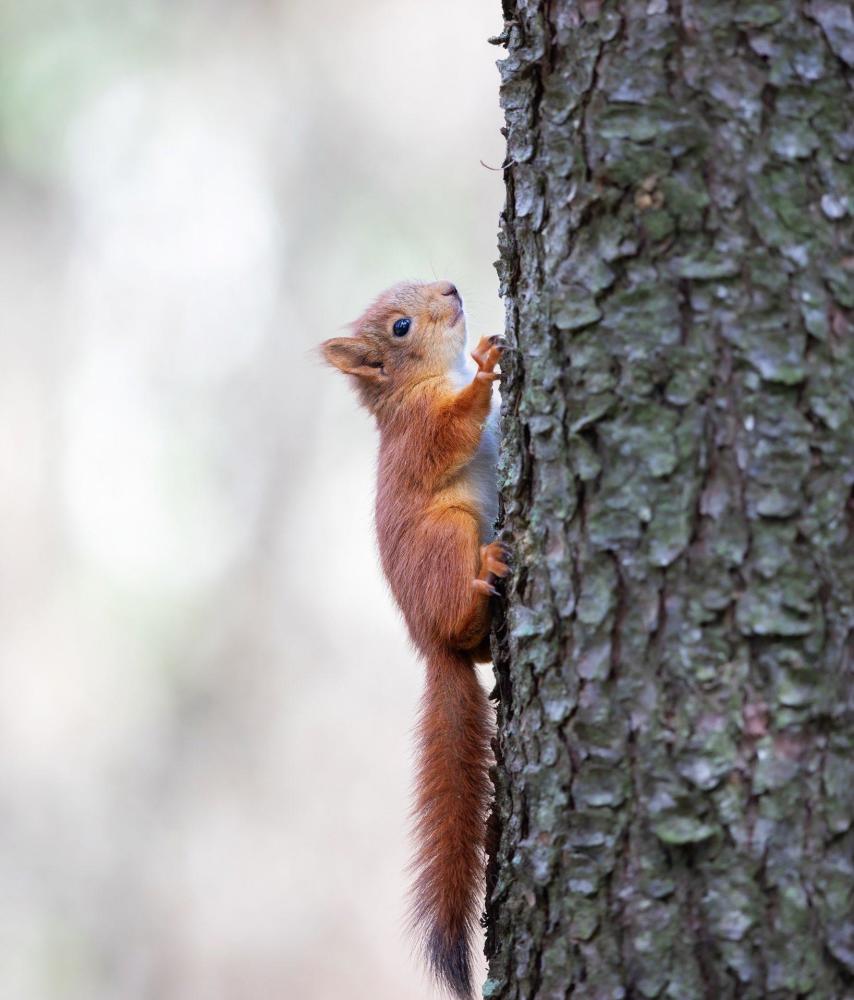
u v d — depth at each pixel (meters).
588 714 6.60
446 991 8.02
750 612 6.26
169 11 29.58
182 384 28.97
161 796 26.70
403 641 26.89
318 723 26.58
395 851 25.23
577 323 6.66
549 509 6.84
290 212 28.78
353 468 27.86
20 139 29.41
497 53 28.05
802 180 6.28
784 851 6.18
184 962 24.64
